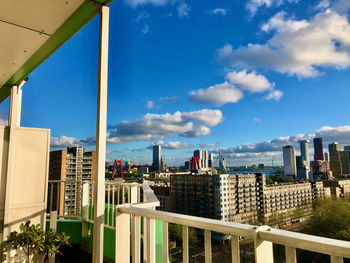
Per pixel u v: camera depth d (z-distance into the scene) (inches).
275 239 33.8
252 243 35.8
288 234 32.9
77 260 127.2
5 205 102.9
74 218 151.7
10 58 91.0
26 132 112.2
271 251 37.0
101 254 60.9
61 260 127.2
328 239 29.7
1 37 77.2
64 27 72.8
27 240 98.3
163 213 53.6
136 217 62.1
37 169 113.0
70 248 144.1
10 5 61.9
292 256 32.3
